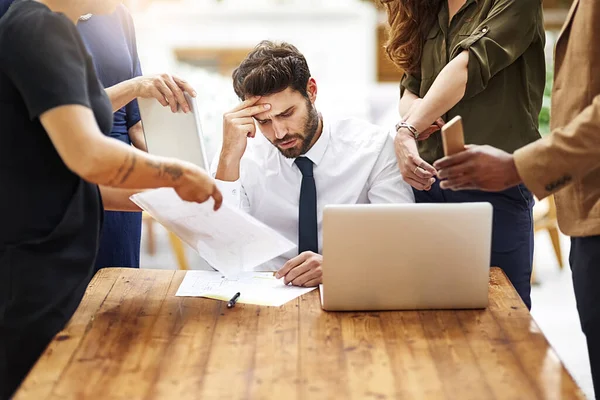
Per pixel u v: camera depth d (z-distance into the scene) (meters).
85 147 1.53
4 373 1.71
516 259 2.36
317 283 1.98
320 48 5.75
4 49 1.57
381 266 1.78
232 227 1.80
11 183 1.65
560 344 3.43
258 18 5.71
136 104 2.49
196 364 1.55
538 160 1.64
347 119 2.45
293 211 2.38
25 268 1.68
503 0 2.20
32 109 1.53
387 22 2.46
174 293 1.95
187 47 5.73
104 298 1.91
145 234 4.83
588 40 1.73
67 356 1.58
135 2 5.50
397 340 1.65
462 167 1.68
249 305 1.86
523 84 2.27
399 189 2.37
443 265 1.79
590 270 1.80
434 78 2.37
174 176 1.64
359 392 1.43
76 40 1.60
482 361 1.55
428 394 1.42
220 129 3.77
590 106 1.62
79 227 1.72
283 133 2.22
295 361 1.56
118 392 1.44
